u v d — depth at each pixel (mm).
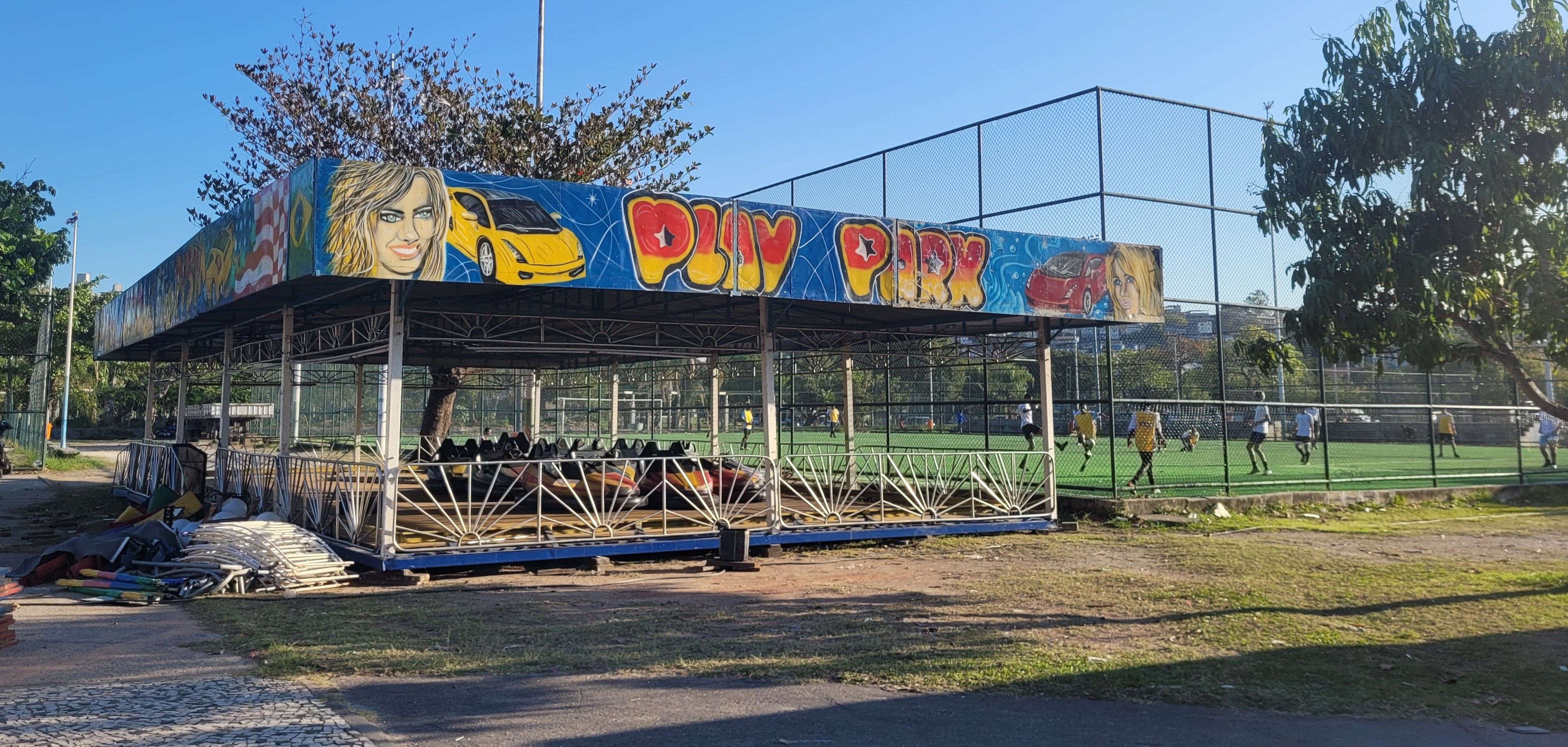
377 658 7742
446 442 18672
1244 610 9898
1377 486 20688
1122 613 9781
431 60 24094
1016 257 15398
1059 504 18016
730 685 7117
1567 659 7992
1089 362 18312
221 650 8047
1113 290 16453
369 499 12914
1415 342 9641
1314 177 10203
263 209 11742
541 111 23031
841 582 11789
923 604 10305
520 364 25766
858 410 24562
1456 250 9805
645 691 6953
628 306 16156
